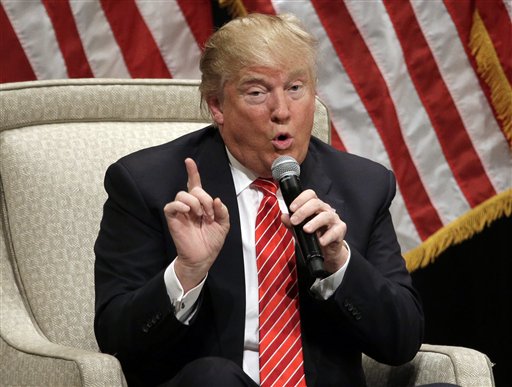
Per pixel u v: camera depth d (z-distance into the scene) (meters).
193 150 8.04
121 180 7.82
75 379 6.89
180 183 7.82
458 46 12.02
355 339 7.55
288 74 7.30
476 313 13.55
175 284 7.04
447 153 12.13
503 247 13.34
